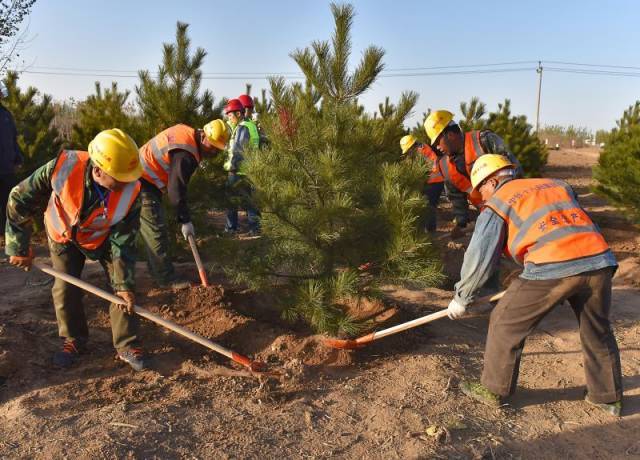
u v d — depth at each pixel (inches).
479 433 125.3
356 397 138.0
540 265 124.1
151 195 186.9
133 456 109.3
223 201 241.0
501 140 192.1
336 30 153.9
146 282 199.6
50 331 165.3
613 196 341.7
